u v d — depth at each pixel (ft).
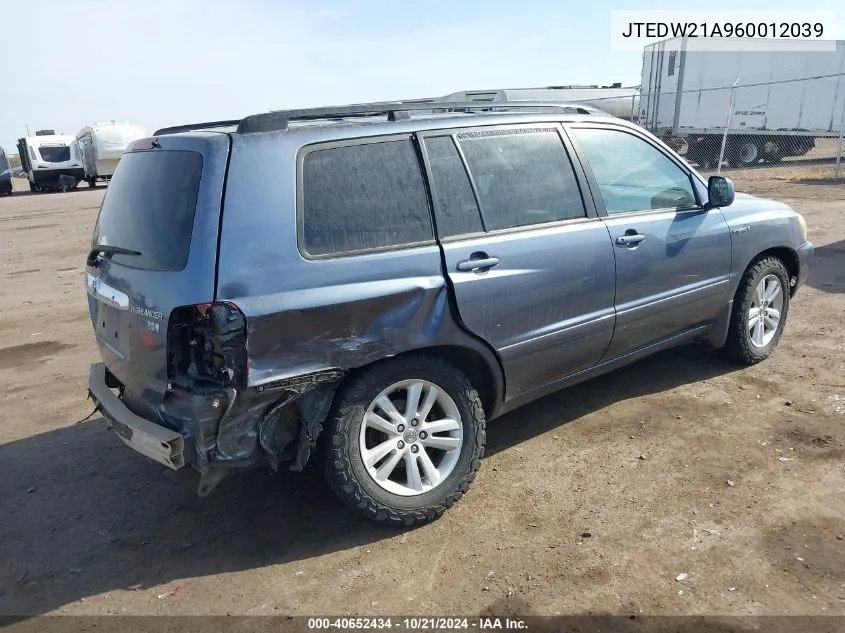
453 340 11.57
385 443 11.18
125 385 11.35
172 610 9.91
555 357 13.14
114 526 12.23
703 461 12.82
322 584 10.27
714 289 15.67
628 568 10.08
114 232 11.64
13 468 14.58
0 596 10.46
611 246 13.58
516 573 10.18
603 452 13.44
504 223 12.37
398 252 11.07
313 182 10.59
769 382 16.05
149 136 12.06
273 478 13.46
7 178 124.06
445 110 13.16
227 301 9.62
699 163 81.61
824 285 24.39
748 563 9.97
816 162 79.05
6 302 31.14
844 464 12.31
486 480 12.78
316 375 10.28
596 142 14.23
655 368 17.44
